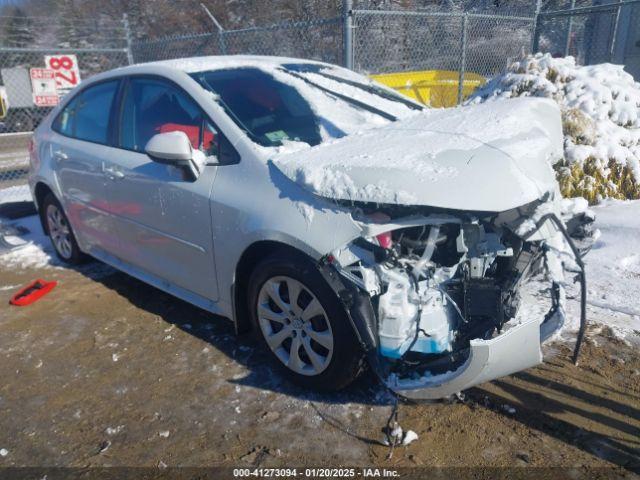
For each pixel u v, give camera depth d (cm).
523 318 256
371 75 777
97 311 386
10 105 1137
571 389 271
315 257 246
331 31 868
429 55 952
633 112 565
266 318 286
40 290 416
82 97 434
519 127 270
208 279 313
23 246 534
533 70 599
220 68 356
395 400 267
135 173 346
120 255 400
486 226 256
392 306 237
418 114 335
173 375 300
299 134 315
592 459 226
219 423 259
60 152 436
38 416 271
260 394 279
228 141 298
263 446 242
